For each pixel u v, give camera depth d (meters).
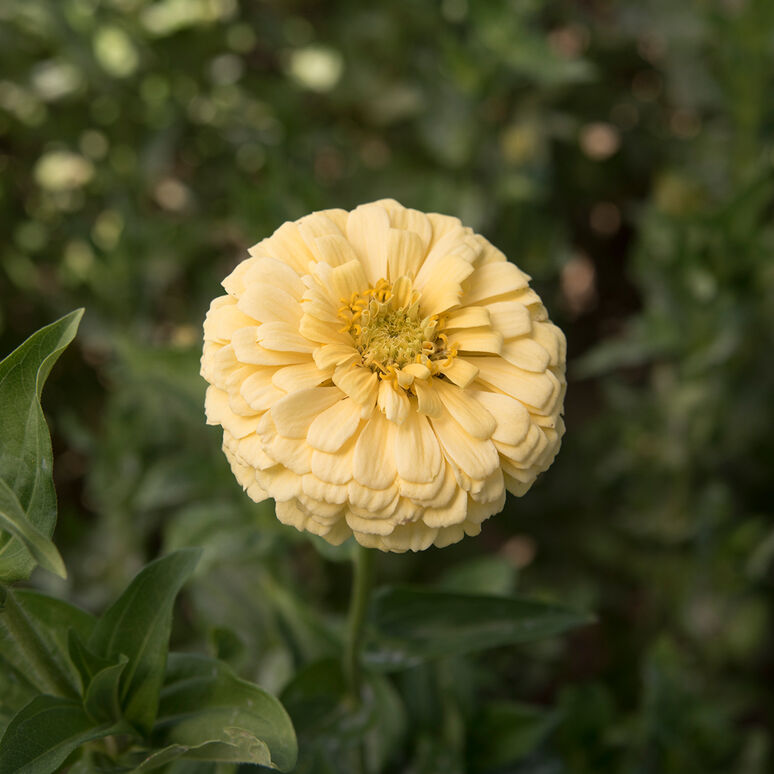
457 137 0.64
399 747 0.46
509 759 0.47
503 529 0.68
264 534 0.45
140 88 0.67
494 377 0.35
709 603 0.58
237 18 0.71
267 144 0.66
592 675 0.69
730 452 0.62
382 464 0.34
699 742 0.51
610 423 0.67
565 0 0.71
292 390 0.34
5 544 0.33
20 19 0.64
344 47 0.70
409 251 0.37
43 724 0.34
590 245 0.85
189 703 0.36
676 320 0.55
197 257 0.68
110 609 0.35
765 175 0.50
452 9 0.68
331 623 0.49
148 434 0.55
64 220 0.68
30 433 0.33
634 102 0.75
